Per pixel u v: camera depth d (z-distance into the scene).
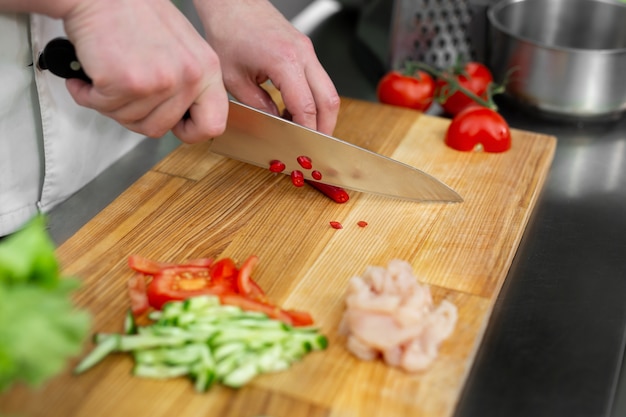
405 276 0.57
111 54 0.56
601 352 0.59
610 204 0.76
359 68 0.99
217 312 0.56
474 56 0.96
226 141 0.73
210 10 0.73
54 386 0.52
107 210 0.68
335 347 0.56
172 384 0.53
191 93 0.60
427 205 0.71
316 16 1.12
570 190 0.78
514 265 0.68
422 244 0.66
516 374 0.57
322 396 0.52
